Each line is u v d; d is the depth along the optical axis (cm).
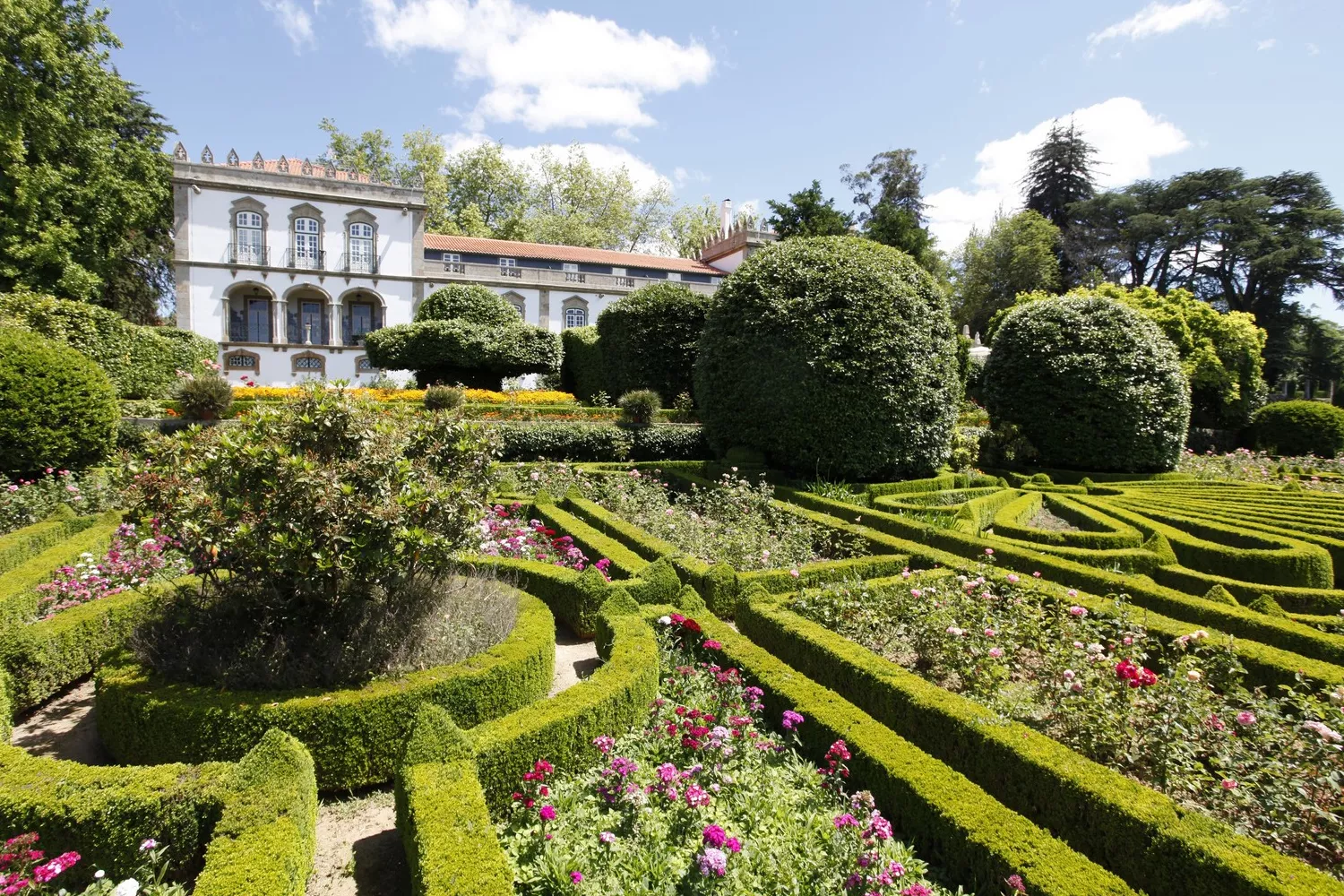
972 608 486
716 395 1128
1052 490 1119
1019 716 402
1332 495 1129
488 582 506
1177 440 1348
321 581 377
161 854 255
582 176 4609
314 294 3041
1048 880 244
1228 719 355
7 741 351
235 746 327
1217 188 3956
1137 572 665
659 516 797
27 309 1243
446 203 4412
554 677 456
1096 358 1325
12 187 2072
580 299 3444
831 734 347
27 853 225
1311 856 297
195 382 1060
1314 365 4178
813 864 262
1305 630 465
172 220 2989
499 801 306
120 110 2862
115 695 347
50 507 732
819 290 1024
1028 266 3925
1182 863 258
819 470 1041
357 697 341
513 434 1147
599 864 256
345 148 4341
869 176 4062
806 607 518
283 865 230
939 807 286
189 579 493
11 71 1995
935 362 1052
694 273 3731
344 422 393
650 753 340
